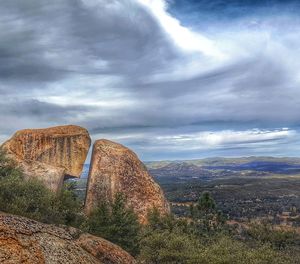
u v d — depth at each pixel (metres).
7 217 11.84
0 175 30.17
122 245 31.09
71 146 49.72
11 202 18.80
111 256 15.72
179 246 32.81
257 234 78.56
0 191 19.53
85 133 51.50
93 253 15.12
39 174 40.44
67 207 26.95
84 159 50.56
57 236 12.62
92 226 30.22
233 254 33.56
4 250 10.24
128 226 32.16
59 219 20.38
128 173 50.66
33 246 11.16
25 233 11.50
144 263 30.45
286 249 67.69
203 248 34.81
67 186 43.00
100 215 32.16
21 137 47.06
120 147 53.41
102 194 47.84
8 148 45.06
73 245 12.88
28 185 21.81
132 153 53.81
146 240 33.84
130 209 35.06
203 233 64.62
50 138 48.53
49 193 23.91
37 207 19.77
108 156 51.09
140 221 47.78
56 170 42.25
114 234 31.17
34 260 10.63
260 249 37.62
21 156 45.69
